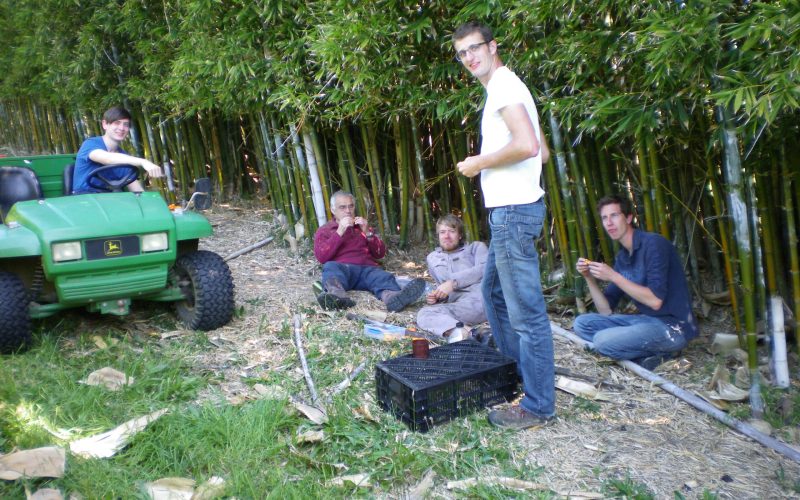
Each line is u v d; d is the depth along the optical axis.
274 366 3.45
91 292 3.50
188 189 7.15
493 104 2.55
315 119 4.94
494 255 2.95
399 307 4.17
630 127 2.91
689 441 2.75
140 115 7.03
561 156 3.74
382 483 2.47
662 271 3.31
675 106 2.85
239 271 5.04
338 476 2.50
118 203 3.69
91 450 2.53
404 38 4.06
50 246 3.34
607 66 3.21
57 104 8.46
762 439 2.71
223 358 3.54
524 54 3.36
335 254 4.60
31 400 2.95
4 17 9.12
